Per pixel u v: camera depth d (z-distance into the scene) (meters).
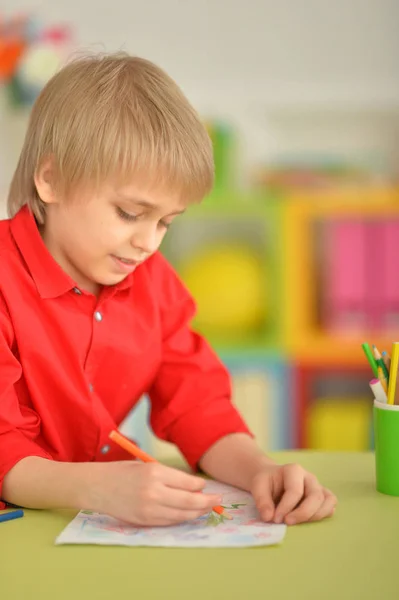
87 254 1.04
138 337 1.18
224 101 3.02
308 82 3.02
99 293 1.15
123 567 0.74
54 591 0.69
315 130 3.03
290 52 3.03
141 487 0.85
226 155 2.73
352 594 0.67
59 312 1.10
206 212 2.63
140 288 1.21
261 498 0.90
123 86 1.02
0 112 2.93
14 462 0.95
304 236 2.63
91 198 1.01
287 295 2.62
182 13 3.04
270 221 2.64
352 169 2.85
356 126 3.02
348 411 2.68
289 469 0.94
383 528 0.84
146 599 0.67
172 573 0.72
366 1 3.00
